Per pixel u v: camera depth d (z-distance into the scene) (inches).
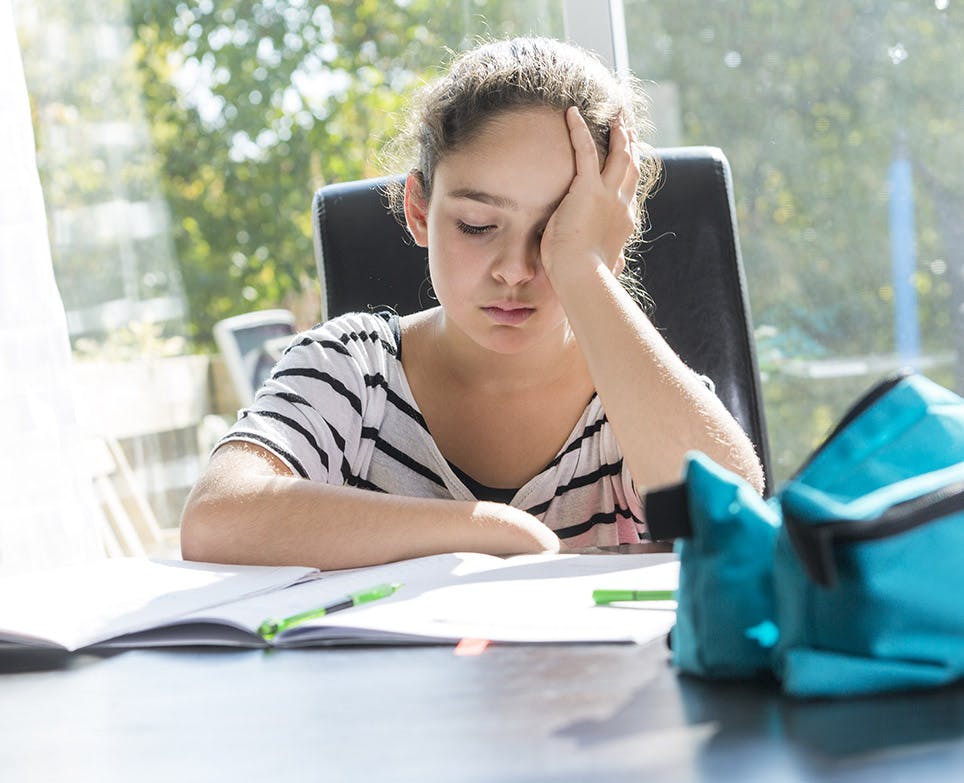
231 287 100.3
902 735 17.6
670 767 17.0
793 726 18.4
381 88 94.2
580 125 42.3
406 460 49.3
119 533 100.9
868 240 88.6
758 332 90.6
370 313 54.3
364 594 29.1
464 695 21.7
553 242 42.1
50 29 99.0
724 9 87.2
